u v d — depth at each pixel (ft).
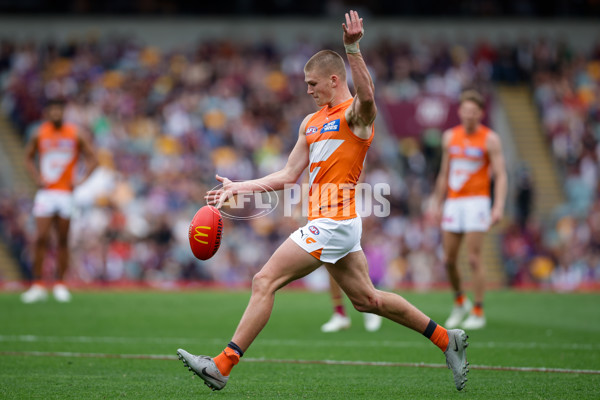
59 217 137.39
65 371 73.67
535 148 281.74
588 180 263.08
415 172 248.32
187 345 92.32
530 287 220.02
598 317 128.98
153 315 123.34
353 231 61.72
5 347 88.69
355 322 119.55
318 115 63.87
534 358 83.35
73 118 247.70
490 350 89.61
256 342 96.12
